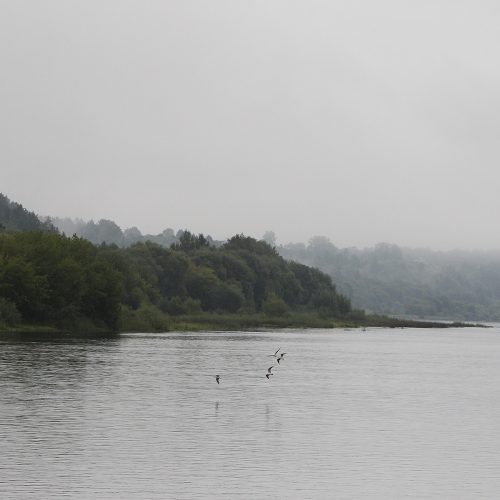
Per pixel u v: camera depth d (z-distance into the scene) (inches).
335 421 3216.0
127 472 2269.9
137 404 3501.5
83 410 3284.9
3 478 2180.1
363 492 2137.1
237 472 2305.6
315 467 2391.7
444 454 2605.8
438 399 4030.5
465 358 7470.5
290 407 3577.8
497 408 3710.6
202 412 3341.5
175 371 5073.8
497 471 2384.4
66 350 6427.2
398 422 3228.3
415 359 7126.0
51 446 2568.9
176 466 2356.1
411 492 2146.9
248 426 3038.9
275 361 6230.3
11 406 3336.6
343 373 5403.5
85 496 2031.3
